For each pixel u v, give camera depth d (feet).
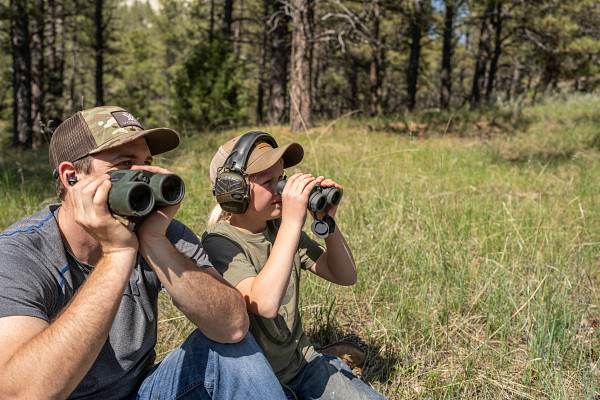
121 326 4.66
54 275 4.31
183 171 19.61
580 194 17.87
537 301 9.22
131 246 3.90
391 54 94.07
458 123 39.42
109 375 4.67
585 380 7.20
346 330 9.05
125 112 4.72
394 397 7.22
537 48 72.08
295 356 6.15
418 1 65.41
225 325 4.62
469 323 9.12
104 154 4.40
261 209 5.59
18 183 19.69
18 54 52.13
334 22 60.80
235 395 4.82
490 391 7.27
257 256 5.84
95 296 3.75
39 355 3.57
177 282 4.29
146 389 4.89
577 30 66.59
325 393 6.00
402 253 11.46
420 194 16.29
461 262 11.11
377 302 9.74
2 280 3.95
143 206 3.83
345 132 33.91
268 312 5.08
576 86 82.12
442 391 7.25
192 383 4.85
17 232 4.32
